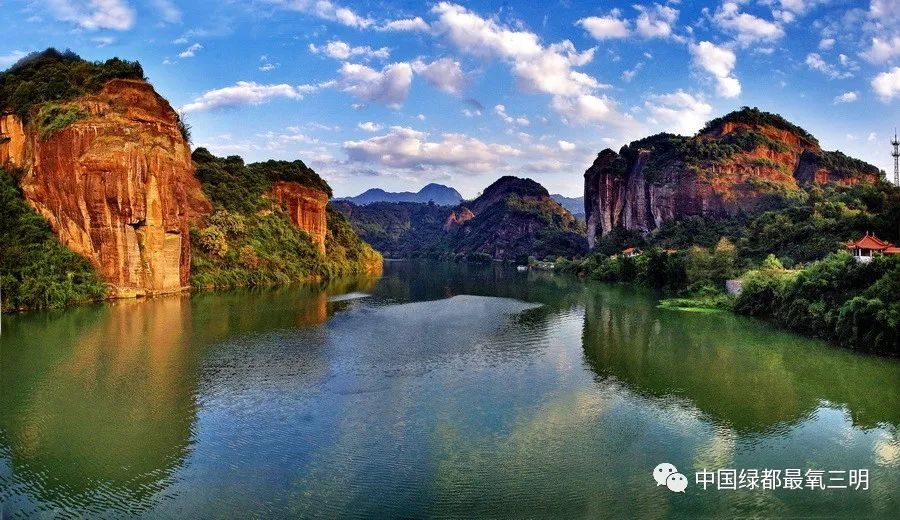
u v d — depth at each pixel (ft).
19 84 238.89
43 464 78.95
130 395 107.96
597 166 635.66
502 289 327.88
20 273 197.67
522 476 75.31
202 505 68.13
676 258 303.89
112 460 80.07
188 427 91.91
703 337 166.20
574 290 319.88
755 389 113.09
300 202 391.04
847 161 556.10
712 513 66.80
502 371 126.82
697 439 87.86
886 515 66.44
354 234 498.28
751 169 507.30
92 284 218.59
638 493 71.20
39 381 116.26
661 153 567.59
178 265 255.70
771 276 209.77
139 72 250.98
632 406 102.73
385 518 65.26
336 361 135.03
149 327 174.09
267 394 108.99
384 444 85.25
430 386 114.93
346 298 267.59
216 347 148.36
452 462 79.25
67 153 221.46
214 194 324.19
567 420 95.55
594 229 638.12
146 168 236.43
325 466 78.02
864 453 83.10
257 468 77.51
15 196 221.87
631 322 196.13
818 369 127.54
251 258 311.06
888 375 122.31
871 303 142.61
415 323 193.88
